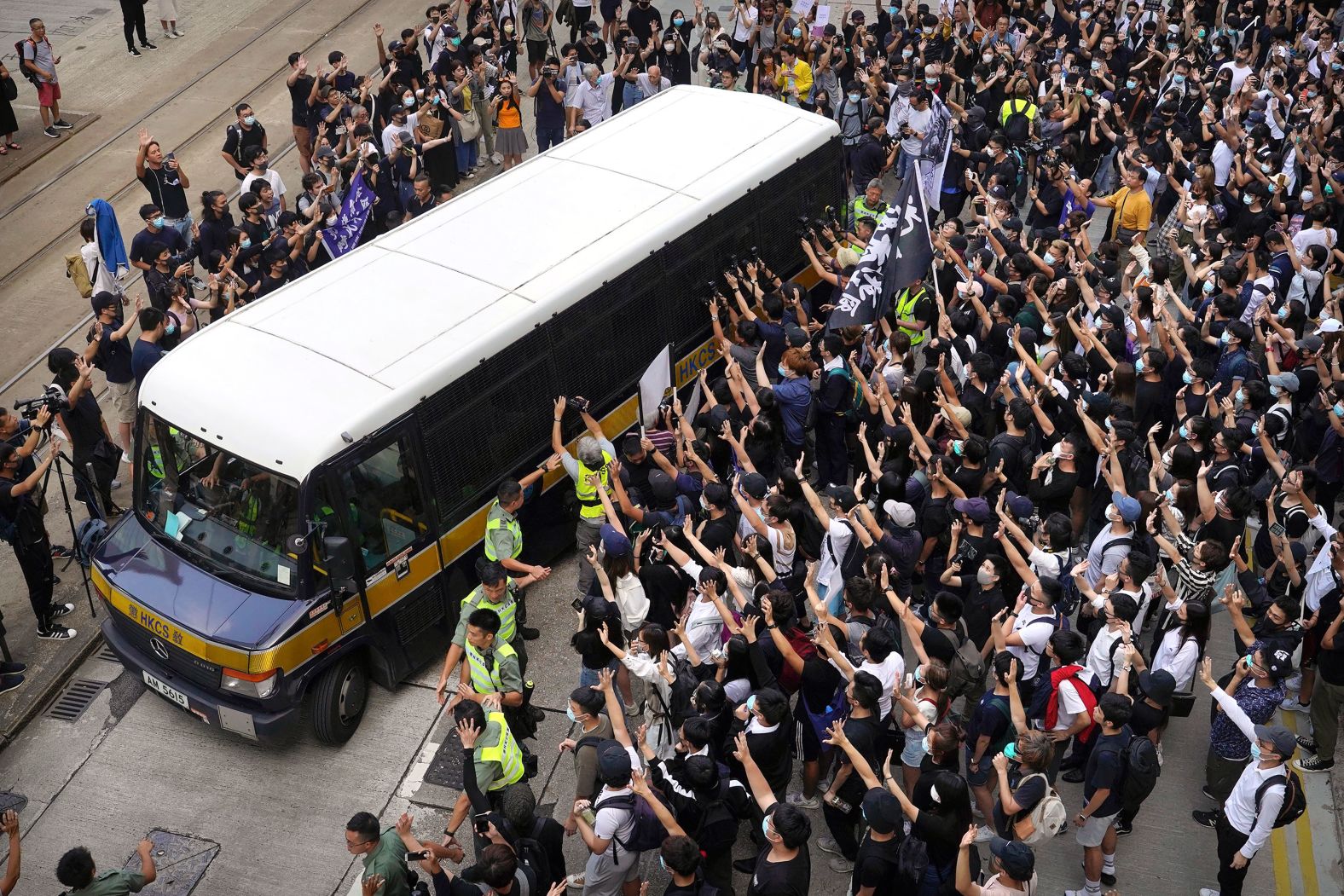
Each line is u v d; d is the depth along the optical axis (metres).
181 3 26.12
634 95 19.81
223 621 10.00
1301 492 10.55
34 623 12.03
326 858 9.69
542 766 10.43
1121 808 8.45
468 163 19.89
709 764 7.86
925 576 10.79
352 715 10.73
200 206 18.86
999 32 21.61
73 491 13.78
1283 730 8.07
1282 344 13.00
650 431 12.15
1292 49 22.09
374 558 10.38
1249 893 9.24
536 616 12.02
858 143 19.20
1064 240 14.23
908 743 8.95
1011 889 7.12
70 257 14.34
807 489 10.55
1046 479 11.01
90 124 21.31
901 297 13.58
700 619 9.59
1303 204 16.55
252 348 10.82
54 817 10.07
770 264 14.33
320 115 18.95
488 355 10.98
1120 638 8.88
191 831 9.93
